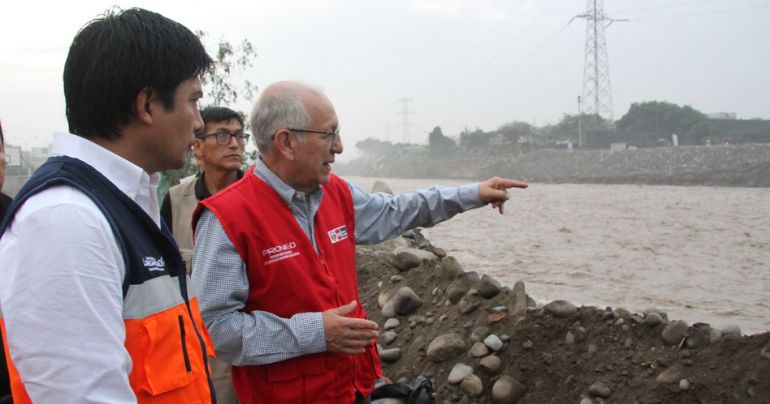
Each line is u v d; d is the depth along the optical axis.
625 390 4.02
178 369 1.73
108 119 1.74
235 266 2.69
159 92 1.75
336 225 3.07
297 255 2.79
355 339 2.69
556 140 83.44
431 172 84.75
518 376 4.40
